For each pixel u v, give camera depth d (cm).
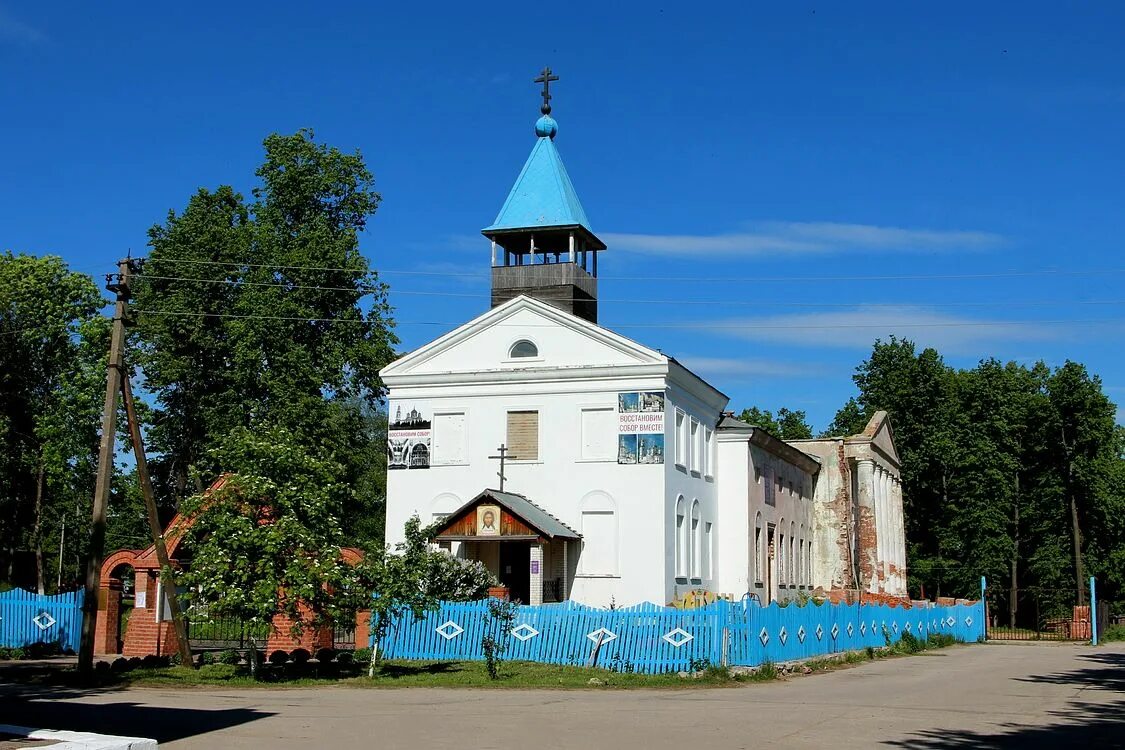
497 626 3042
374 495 7800
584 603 4122
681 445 4403
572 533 4144
